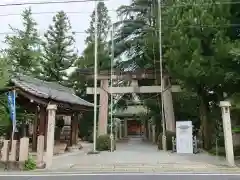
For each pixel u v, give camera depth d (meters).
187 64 14.60
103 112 19.77
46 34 32.78
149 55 22.88
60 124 22.89
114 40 25.56
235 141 15.52
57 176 8.89
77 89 31.16
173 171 9.84
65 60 32.47
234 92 14.76
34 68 27.09
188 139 15.98
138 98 28.22
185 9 15.80
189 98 21.91
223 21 13.34
